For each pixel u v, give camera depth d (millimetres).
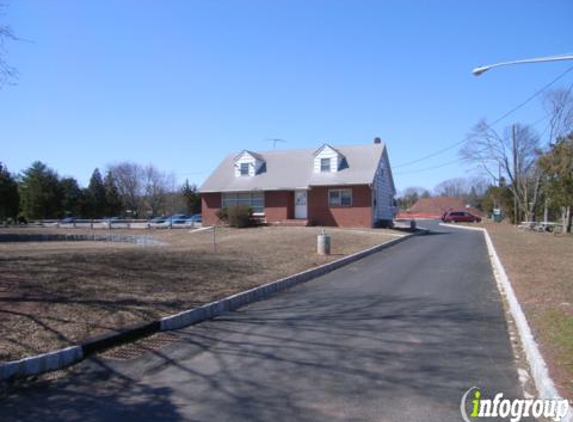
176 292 9422
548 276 11477
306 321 8109
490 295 10258
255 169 36344
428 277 12789
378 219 34844
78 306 7832
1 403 4840
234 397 4969
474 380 5383
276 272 12500
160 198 83812
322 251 16734
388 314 8555
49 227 48781
